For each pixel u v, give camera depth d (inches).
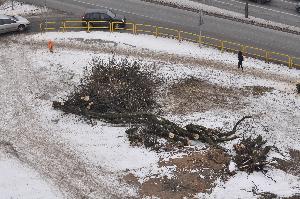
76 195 933.2
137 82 1230.3
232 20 1752.0
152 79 1309.1
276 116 1207.6
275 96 1298.0
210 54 1504.7
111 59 1407.5
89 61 1419.8
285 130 1150.3
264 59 1496.1
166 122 1091.3
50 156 1034.7
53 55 1449.3
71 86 1298.0
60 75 1349.7
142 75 1278.3
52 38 1555.1
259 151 1014.4
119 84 1204.5
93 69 1285.7
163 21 1711.4
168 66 1418.6
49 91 1274.6
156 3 1873.8
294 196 933.2
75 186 954.7
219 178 967.0
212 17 1768.0
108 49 1494.8
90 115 1154.7
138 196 928.3
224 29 1673.2
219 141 1072.2
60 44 1517.0
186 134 1075.9
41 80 1322.6
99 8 1784.0
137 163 1009.5
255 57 1504.7
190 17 1758.1
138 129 1111.0
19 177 976.3
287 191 943.0
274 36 1637.6
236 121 1169.4
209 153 1022.4
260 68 1440.7
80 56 1446.9
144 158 1020.5
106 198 925.2
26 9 1780.3
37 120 1151.6
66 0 1868.8
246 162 989.2
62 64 1403.8
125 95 1183.6
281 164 1017.5
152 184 956.0
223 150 1039.6
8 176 976.9
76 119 1158.3
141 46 1526.8
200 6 1862.7
